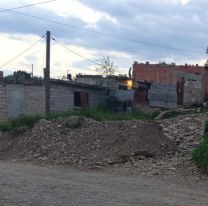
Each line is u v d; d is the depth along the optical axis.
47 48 35.47
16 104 40.88
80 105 45.72
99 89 48.47
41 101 41.06
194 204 10.99
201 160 16.44
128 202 10.95
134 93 54.84
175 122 26.52
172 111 39.78
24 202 10.66
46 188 12.73
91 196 11.62
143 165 17.86
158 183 14.30
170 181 14.74
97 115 27.97
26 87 41.06
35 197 11.27
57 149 21.23
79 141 21.38
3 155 23.16
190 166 16.81
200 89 71.62
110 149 19.98
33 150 22.16
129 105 51.31
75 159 19.62
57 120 24.64
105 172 16.98
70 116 25.45
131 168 17.56
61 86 43.59
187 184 14.22
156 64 73.62
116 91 50.44
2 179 14.28
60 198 11.21
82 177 15.51
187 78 69.44
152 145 20.16
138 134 20.89
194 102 69.81
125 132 21.19
